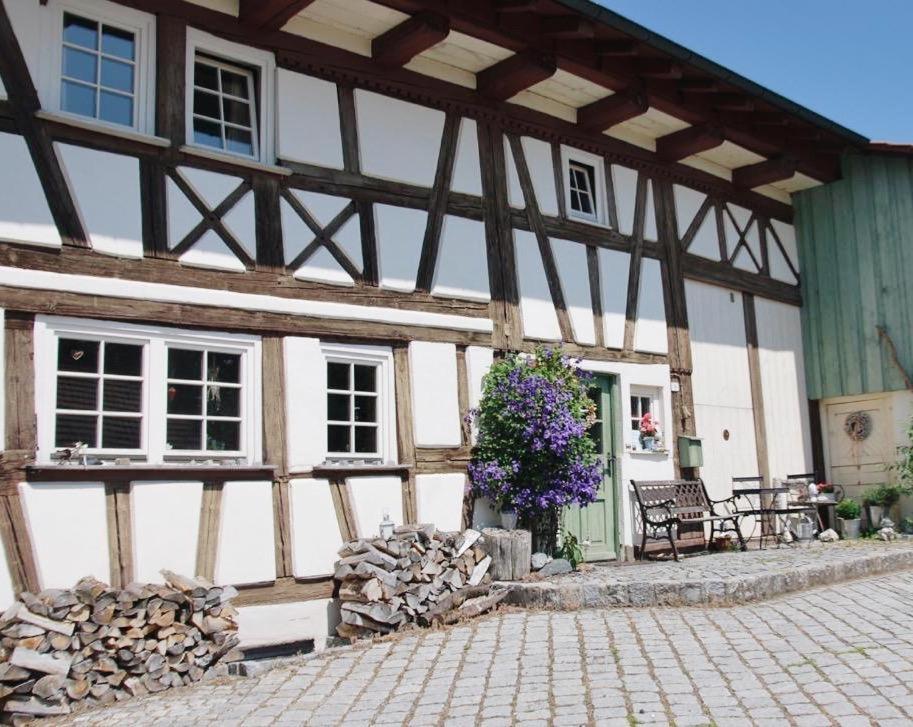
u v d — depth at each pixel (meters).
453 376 8.62
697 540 10.82
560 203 10.00
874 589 7.68
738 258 12.30
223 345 7.20
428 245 8.67
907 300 12.30
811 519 11.80
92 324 6.55
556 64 9.05
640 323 10.62
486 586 7.71
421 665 6.11
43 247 6.40
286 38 7.96
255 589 7.05
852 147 12.59
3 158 6.31
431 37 8.12
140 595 6.13
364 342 8.05
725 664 5.57
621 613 7.06
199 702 5.75
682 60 9.45
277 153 7.77
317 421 7.61
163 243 6.97
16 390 6.15
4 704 5.55
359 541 7.47
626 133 10.90
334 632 7.40
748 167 12.25
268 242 7.56
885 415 12.65
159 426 6.81
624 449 10.14
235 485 7.06
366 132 8.38
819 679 5.18
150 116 7.11
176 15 7.33
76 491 6.30
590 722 4.72
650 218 11.07
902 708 4.65
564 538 9.05
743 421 11.99
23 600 5.86
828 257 13.16
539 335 9.46
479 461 8.62
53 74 6.66
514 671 5.74
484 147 9.34
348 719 5.14
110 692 5.96
